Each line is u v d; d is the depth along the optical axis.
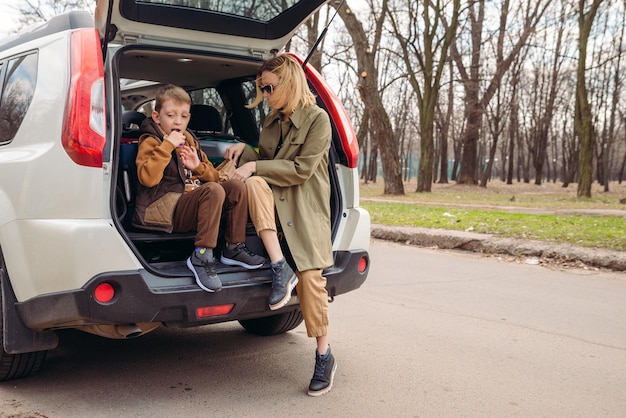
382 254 8.42
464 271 7.17
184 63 4.41
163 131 3.54
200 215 3.21
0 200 3.23
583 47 22.19
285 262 3.32
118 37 3.59
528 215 12.15
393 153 23.03
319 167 3.56
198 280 3.10
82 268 2.88
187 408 3.19
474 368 3.92
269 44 4.11
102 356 4.07
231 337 4.59
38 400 3.26
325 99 3.96
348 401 3.34
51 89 3.16
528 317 5.16
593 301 5.76
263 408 3.21
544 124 48.84
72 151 2.96
